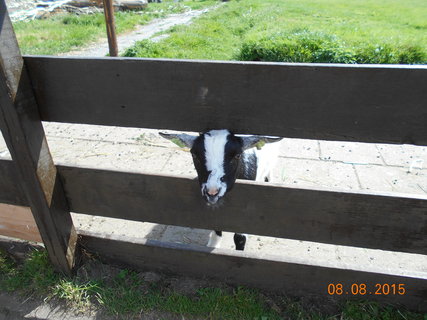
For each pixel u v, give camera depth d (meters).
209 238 3.44
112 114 2.22
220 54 9.39
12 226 2.94
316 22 13.89
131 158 4.82
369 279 2.38
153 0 24.86
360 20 14.95
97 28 13.23
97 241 2.80
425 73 1.70
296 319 2.46
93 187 2.51
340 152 4.89
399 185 4.11
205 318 2.52
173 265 2.73
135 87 2.09
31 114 2.21
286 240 3.37
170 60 1.96
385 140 1.93
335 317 2.44
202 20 14.52
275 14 16.31
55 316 2.60
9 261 3.05
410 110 1.81
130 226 3.61
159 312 2.58
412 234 2.15
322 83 1.84
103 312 2.60
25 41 10.68
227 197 2.32
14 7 16.22
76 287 2.70
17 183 2.53
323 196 2.14
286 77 1.87
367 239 2.24
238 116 2.05
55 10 16.34
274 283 2.59
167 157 4.84
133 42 11.20
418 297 2.38
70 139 5.38
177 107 2.11
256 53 8.62
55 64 2.11
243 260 2.53
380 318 2.42
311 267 2.42
